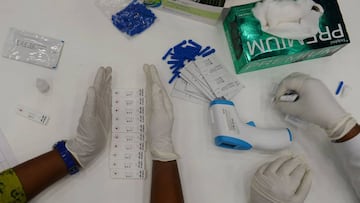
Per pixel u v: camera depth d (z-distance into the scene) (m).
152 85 0.87
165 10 0.96
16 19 0.92
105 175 0.85
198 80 0.92
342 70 0.98
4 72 0.89
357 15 1.02
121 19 0.94
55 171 0.79
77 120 0.88
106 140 0.87
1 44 0.91
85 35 0.93
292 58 0.92
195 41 0.96
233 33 0.90
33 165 0.77
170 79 0.93
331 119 0.85
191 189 0.87
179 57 0.94
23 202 0.76
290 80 0.89
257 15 0.87
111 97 0.90
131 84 0.92
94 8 0.95
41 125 0.87
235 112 0.87
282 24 0.86
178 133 0.90
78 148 0.81
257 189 0.83
